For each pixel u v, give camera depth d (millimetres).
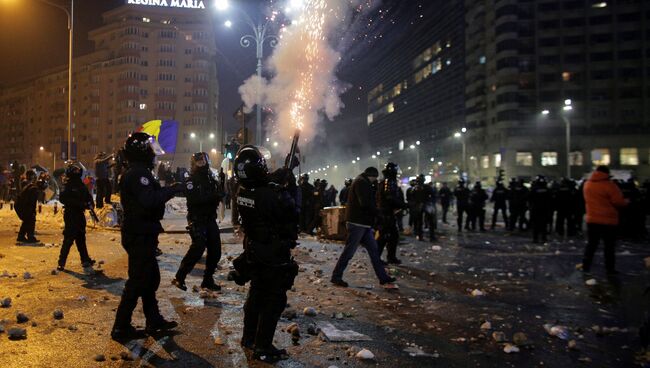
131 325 5176
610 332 5691
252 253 4578
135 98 99750
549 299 7305
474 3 90188
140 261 5062
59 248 11273
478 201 19094
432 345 5137
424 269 9852
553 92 77312
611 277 9117
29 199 12016
